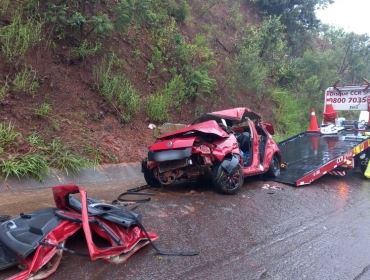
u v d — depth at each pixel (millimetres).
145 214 6008
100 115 9711
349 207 7203
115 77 10516
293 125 15812
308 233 5723
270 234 5598
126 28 11297
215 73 14305
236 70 14711
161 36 13117
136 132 10109
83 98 9727
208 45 14984
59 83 9492
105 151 8773
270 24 17469
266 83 16656
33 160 7207
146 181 7797
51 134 8312
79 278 3988
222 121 7906
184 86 12297
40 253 3924
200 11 16562
